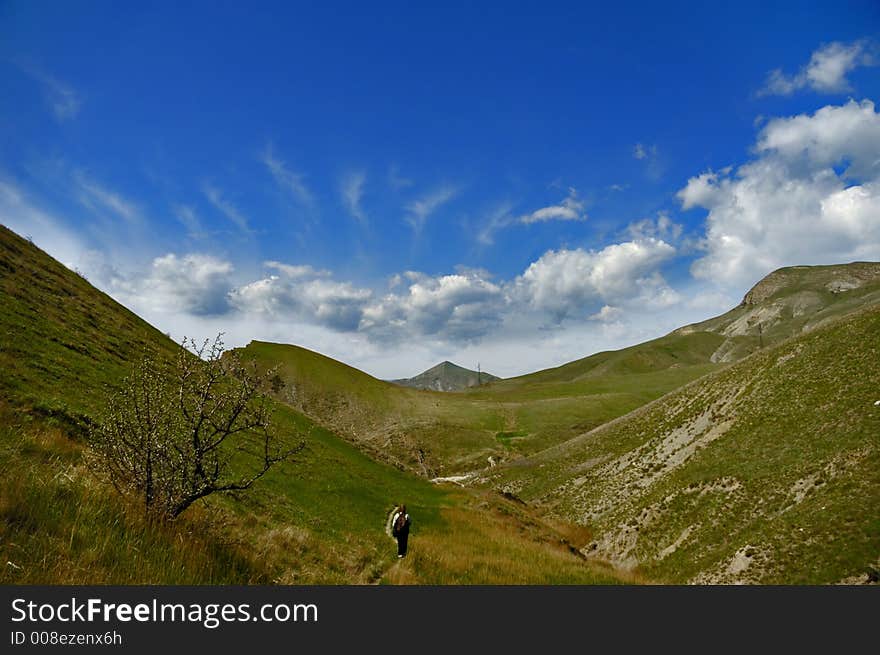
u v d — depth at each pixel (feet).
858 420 127.75
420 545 81.46
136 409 37.17
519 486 272.10
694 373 592.60
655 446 217.56
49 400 55.83
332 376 510.99
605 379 624.59
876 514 93.30
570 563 105.70
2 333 70.95
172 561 32.30
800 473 125.70
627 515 170.60
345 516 83.20
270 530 55.42
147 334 126.41
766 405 172.45
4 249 105.91
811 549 95.55
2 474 30.58
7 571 24.53
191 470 37.70
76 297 111.75
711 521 134.92
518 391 624.18
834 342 175.11
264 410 40.65
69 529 28.84
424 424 450.71
